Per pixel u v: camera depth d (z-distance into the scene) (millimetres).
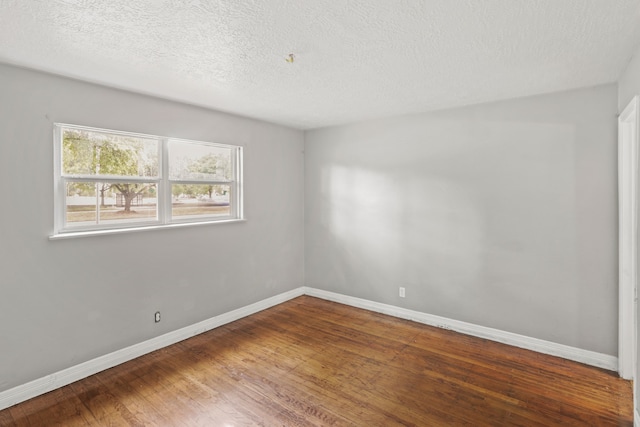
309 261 4820
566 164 2982
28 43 2023
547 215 3086
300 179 4777
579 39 2018
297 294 4785
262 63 2357
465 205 3521
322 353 3119
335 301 4594
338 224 4500
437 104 3436
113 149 2941
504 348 3219
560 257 3037
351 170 4348
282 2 1603
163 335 3250
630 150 2590
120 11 1674
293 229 4695
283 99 3238
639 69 2084
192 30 1883
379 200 4125
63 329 2613
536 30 1901
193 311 3504
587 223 2908
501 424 2146
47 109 2500
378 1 1598
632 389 2523
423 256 3820
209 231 3637
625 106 2508
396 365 2895
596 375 2727
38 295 2488
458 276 3594
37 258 2479
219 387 2568
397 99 3248
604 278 2852
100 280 2812
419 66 2430
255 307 4172
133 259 3021
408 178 3889
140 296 3070
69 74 2531
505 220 3299
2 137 2309
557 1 1611
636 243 2113
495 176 3338
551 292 3086
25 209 2416
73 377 2654
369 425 2139
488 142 3363
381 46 2100
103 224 2885
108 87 2814
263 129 4207
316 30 1889
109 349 2875
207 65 2387
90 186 2807
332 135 4500
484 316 3449
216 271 3721
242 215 3984
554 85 2848
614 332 2822
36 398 2436
